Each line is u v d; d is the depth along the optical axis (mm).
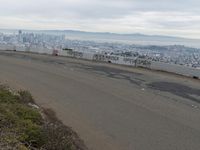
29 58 36250
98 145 10016
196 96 18922
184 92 20031
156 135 11250
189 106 16219
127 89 20219
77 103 15812
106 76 25250
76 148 8844
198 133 11688
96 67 30688
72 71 27062
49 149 7914
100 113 14062
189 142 10625
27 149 7273
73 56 41469
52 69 27641
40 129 8492
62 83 21266
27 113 10203
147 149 9852
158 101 17078
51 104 15211
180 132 11703
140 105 15945
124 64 35625
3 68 26859
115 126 12188
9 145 7094
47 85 20219
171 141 10648
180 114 14453
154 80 24438
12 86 18531
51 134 8352
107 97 17578
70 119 12812
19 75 23516
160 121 13125
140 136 11086
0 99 11242
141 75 26766
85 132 11242
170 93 19500
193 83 23969
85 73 26297
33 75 23906
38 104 14742
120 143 10320
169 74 28969
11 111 9773
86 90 19312
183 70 29391
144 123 12734
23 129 8359
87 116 13438
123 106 15602
